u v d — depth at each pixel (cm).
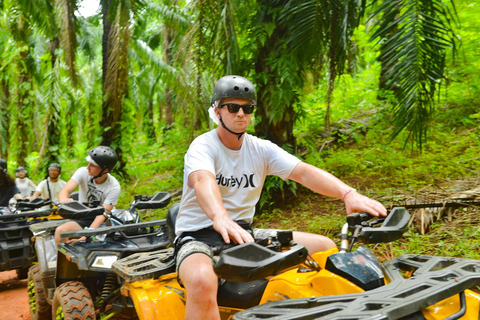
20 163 1362
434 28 414
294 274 222
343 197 245
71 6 744
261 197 660
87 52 1525
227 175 255
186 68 595
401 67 420
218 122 257
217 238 248
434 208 491
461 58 789
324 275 199
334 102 959
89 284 388
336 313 154
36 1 751
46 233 443
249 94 245
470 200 484
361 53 1094
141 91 1681
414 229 482
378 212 226
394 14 429
